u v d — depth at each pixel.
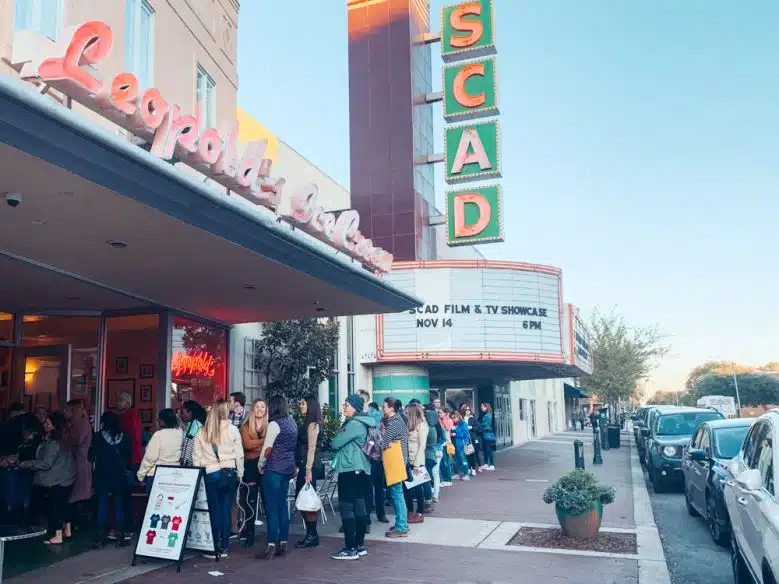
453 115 20.77
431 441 12.34
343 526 8.24
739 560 6.57
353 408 8.49
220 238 7.64
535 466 20.45
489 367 22.97
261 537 9.53
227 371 13.76
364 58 22.55
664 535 10.04
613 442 28.92
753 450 6.55
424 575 7.46
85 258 8.54
